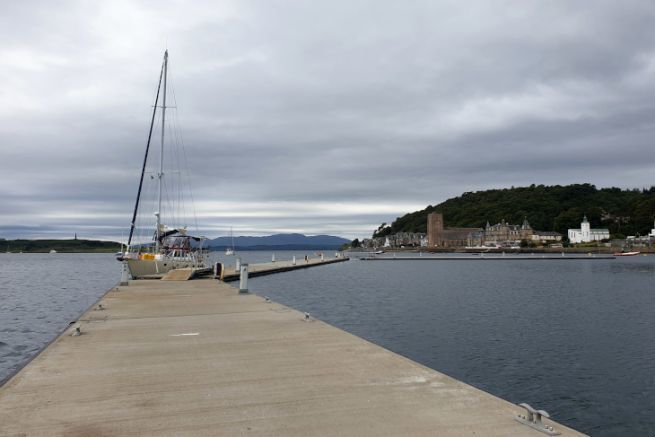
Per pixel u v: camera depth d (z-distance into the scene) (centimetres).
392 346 1888
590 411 1237
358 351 959
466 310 2934
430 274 6956
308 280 5472
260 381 744
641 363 1664
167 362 873
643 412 1231
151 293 2248
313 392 685
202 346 1017
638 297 3775
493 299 3578
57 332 2181
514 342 1975
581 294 4009
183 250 4381
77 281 5822
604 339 2053
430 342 1962
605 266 9869
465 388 702
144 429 545
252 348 993
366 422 564
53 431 538
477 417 579
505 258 13850
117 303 1833
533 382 1455
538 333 2175
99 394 678
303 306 3111
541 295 3909
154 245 4297
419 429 541
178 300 1944
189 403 638
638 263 11369
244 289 2234
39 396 668
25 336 2077
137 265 3578
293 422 566
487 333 2162
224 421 570
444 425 553
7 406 625
